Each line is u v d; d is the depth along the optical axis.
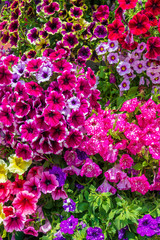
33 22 1.52
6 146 1.17
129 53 1.28
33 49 1.45
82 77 1.15
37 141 1.11
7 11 1.59
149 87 1.34
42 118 1.09
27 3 1.50
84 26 1.42
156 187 1.12
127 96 1.33
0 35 1.54
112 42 1.30
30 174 1.16
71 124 1.10
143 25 1.18
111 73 1.36
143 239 1.12
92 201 1.14
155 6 1.22
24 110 1.10
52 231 1.12
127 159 1.11
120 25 1.23
